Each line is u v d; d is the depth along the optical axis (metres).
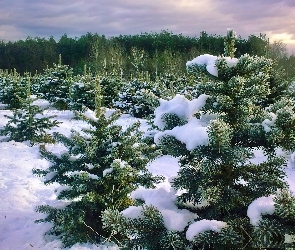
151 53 53.91
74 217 4.41
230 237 2.27
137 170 4.78
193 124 2.77
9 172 8.23
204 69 2.75
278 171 2.80
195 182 2.66
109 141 4.80
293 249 2.15
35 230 5.20
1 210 5.97
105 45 52.81
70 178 4.75
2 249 4.71
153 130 10.70
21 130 11.75
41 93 19.52
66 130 13.20
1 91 19.48
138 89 18.06
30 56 57.19
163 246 2.42
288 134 2.48
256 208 2.29
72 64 53.41
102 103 18.31
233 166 2.70
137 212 2.70
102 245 4.50
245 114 2.72
